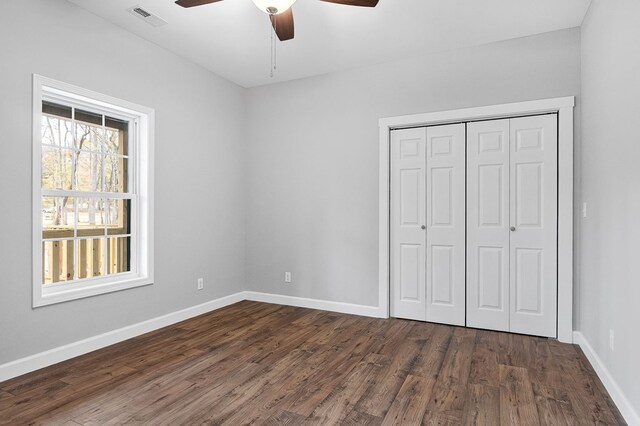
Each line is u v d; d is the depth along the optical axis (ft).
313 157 14.19
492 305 11.57
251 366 8.91
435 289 12.35
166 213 12.03
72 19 9.34
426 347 10.14
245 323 12.32
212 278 13.92
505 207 11.39
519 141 11.23
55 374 8.41
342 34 10.87
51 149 9.37
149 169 11.40
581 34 10.33
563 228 10.50
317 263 14.14
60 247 9.63
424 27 10.47
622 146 6.90
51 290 9.26
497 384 7.97
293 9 9.53
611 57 7.59
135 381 8.09
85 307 9.74
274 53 12.16
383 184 12.87
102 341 10.07
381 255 12.91
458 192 12.01
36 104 8.62
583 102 10.03
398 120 12.64
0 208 8.04
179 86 12.46
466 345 10.29
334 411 6.93
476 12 9.68
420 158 12.53
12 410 6.89
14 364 8.23
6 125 8.12
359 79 13.32
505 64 11.25
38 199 8.70
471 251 11.83
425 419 6.66
